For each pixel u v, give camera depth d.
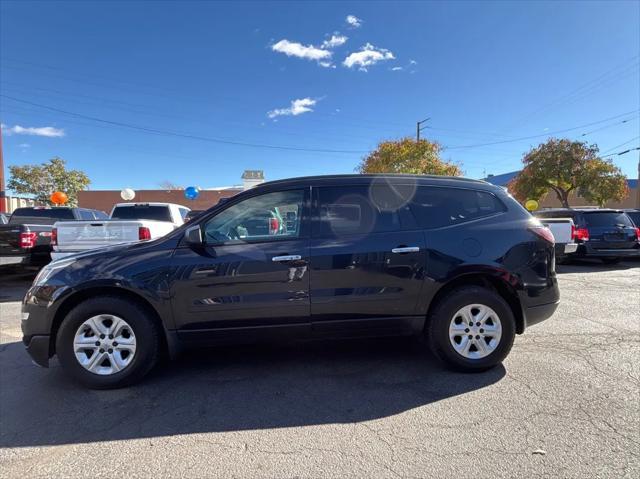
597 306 6.55
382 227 3.93
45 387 3.72
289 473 2.49
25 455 2.69
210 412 3.25
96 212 14.20
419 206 4.04
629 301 6.94
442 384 3.69
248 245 3.79
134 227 7.20
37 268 11.85
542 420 3.05
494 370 3.96
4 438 2.90
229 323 3.74
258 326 3.77
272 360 4.34
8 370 4.12
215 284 3.68
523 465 2.53
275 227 3.89
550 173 28.89
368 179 4.08
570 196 42.75
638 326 5.38
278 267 3.72
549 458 2.59
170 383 3.79
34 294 3.63
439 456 2.63
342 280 3.79
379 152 29.25
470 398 3.41
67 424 3.08
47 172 38.81
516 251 3.94
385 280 3.83
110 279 3.58
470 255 3.88
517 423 3.01
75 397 3.52
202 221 3.85
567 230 10.14
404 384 3.71
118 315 3.65
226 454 2.69
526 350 4.48
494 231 3.98
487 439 2.81
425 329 4.02
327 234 3.87
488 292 3.88
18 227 9.04
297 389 3.65
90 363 3.63
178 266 3.66
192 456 2.67
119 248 3.83
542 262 4.00
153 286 3.61
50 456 2.68
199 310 3.68
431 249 3.87
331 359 4.34
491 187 4.25
